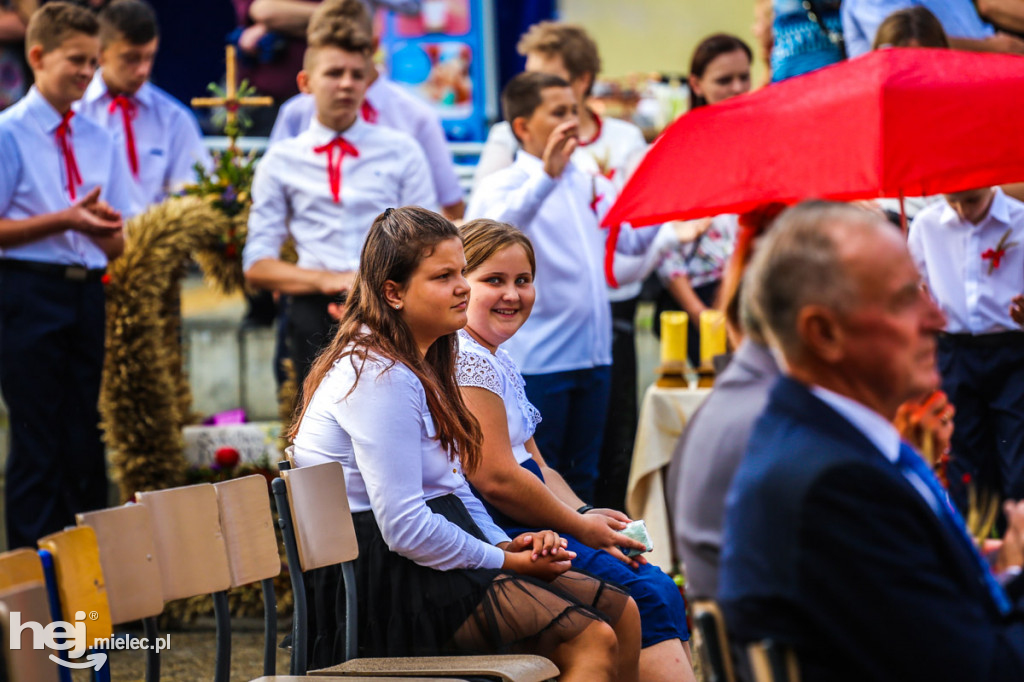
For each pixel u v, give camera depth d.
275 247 13.52
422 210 8.14
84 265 13.02
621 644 7.80
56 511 13.02
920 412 6.18
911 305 4.59
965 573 4.53
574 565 8.59
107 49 16.03
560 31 15.18
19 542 12.87
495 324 9.50
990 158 8.45
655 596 8.49
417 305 7.94
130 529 6.35
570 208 12.88
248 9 20.06
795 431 4.52
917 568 4.32
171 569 6.64
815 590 4.28
